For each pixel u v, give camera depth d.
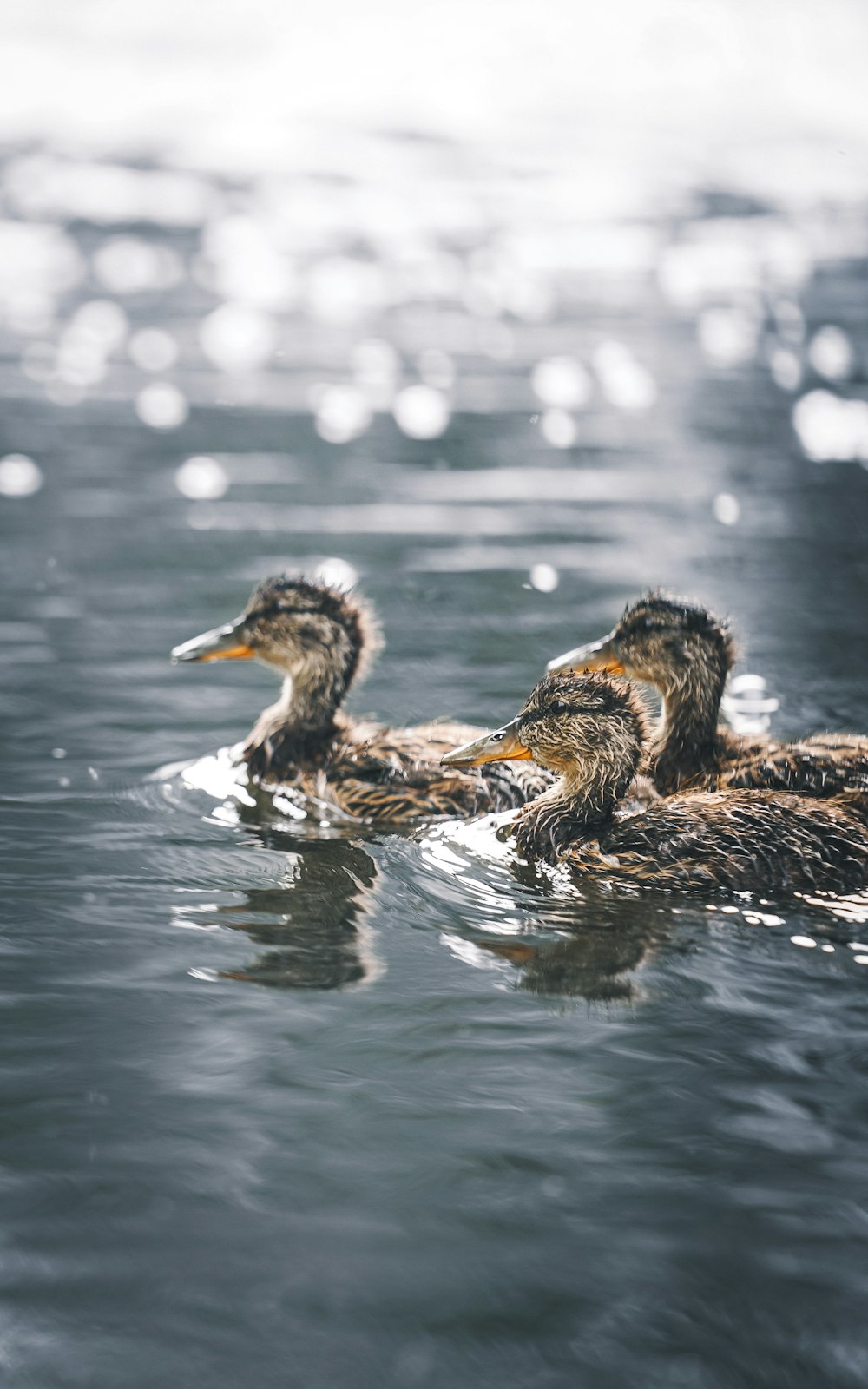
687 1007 8.38
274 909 9.69
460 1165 6.98
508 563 19.25
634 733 10.51
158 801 11.67
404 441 26.61
